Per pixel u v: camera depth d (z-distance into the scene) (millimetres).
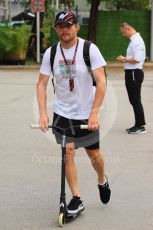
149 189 9211
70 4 47781
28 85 25812
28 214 7977
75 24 7270
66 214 7520
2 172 10344
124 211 8086
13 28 37031
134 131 14125
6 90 23906
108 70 34312
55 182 9625
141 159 11375
